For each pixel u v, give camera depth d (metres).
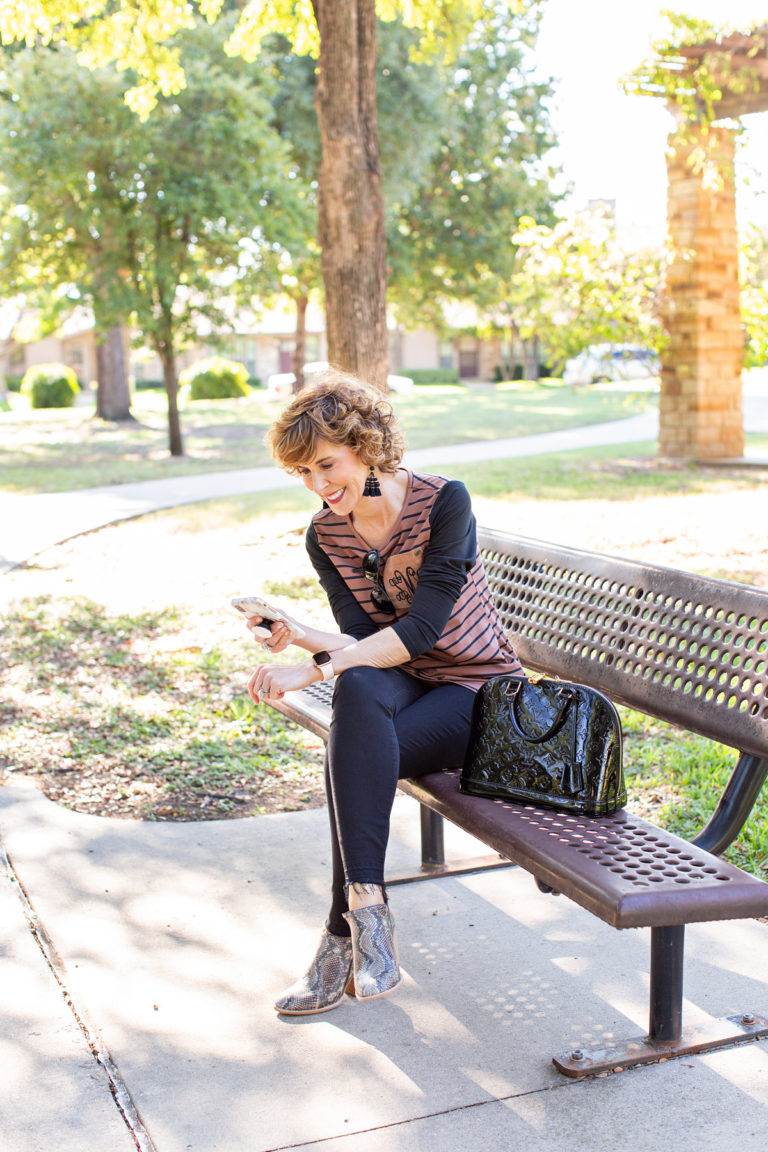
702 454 16.19
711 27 13.18
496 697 2.81
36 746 5.07
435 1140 2.33
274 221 20.14
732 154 14.66
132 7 10.69
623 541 9.60
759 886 2.31
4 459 21.28
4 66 19.70
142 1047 2.69
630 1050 2.60
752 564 8.41
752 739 2.81
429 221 32.91
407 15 10.98
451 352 62.78
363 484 3.03
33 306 26.83
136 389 55.72
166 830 4.07
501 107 32.66
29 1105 2.47
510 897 3.48
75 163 18.78
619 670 3.37
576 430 24.25
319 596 8.02
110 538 11.10
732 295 15.89
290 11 10.47
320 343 60.41
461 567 3.04
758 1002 2.82
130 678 6.17
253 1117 2.42
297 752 4.96
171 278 19.91
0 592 8.59
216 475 17.30
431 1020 2.79
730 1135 2.32
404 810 4.25
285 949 3.16
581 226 15.98
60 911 3.42
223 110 19.52
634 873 2.34
